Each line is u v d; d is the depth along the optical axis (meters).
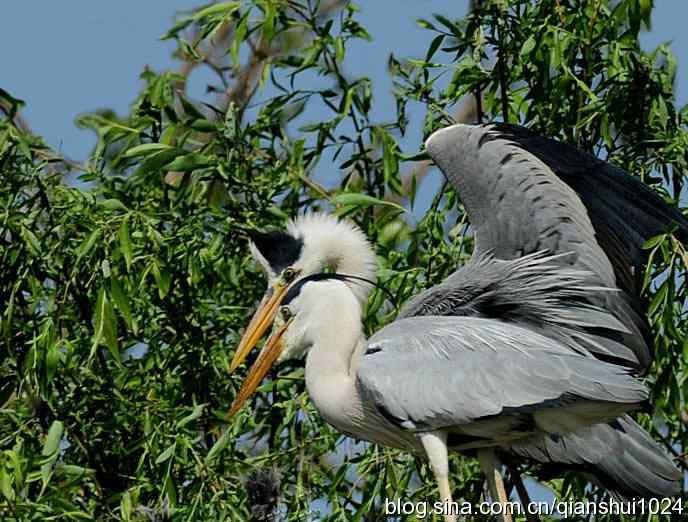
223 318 14.79
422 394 12.84
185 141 14.82
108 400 14.14
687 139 14.20
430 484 13.62
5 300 14.33
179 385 14.41
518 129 14.03
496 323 13.07
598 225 13.84
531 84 14.74
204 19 15.45
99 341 13.48
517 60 14.73
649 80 14.48
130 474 14.12
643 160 14.59
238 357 14.17
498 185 13.84
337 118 15.14
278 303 14.24
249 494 13.31
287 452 13.52
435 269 14.41
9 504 12.23
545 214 13.72
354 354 13.66
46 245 14.12
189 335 14.50
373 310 14.24
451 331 13.06
